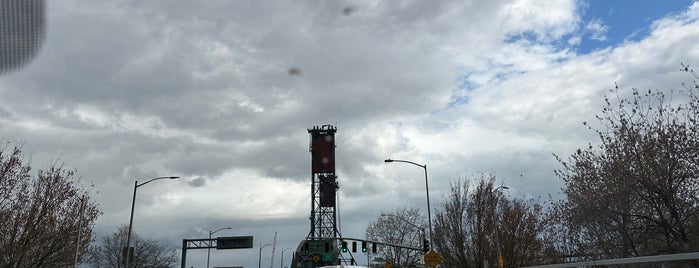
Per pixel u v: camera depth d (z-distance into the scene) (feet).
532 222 124.57
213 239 232.73
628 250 97.66
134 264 285.43
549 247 121.08
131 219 139.74
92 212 135.44
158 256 306.55
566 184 101.04
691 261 35.09
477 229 128.16
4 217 117.80
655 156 88.48
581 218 97.71
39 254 125.18
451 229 131.64
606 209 93.25
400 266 270.05
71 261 129.59
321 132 349.82
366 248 165.48
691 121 87.56
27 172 123.24
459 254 128.67
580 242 107.34
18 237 119.96
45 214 123.85
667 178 88.69
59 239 126.41
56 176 127.44
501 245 123.75
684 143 87.04
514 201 128.36
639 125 92.53
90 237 134.51
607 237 103.76
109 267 290.76
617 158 92.73
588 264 42.16
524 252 122.31
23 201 122.11
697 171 86.17
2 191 117.80
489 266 123.44
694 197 86.69
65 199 128.67
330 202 337.31
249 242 232.12
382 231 283.38
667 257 32.37
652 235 93.56
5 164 118.42
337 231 330.54
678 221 87.10
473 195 131.23
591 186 96.07
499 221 125.39
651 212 94.02
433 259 116.57
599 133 95.81
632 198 92.84
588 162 96.89
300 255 312.50
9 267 117.50
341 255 311.27
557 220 114.32
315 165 342.85
